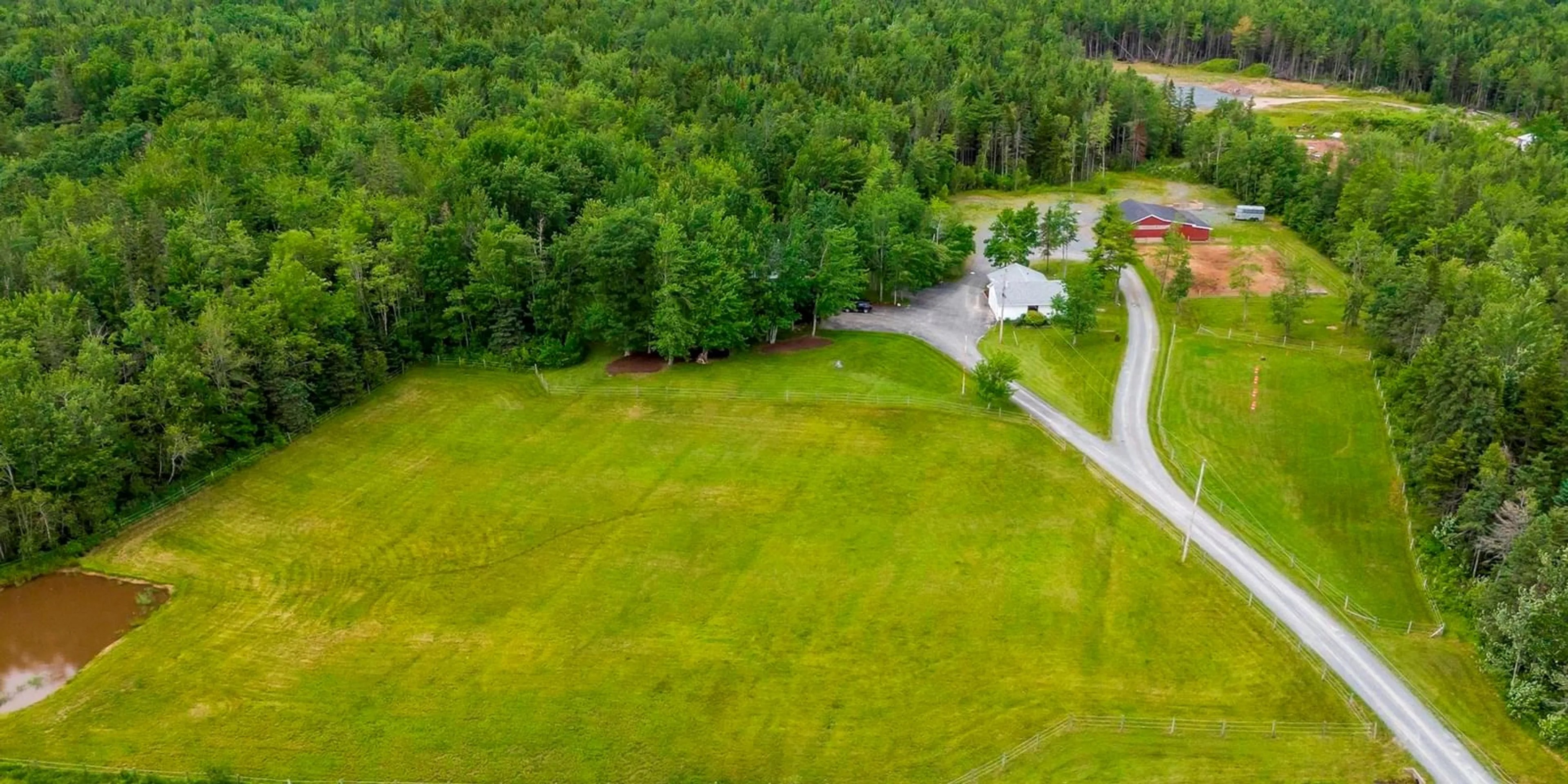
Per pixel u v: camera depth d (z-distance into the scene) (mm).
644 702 64312
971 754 60344
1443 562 75438
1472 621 69562
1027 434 95562
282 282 95938
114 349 91812
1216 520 82875
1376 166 145875
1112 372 109250
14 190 122125
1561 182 149750
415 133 144125
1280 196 166750
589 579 76250
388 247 106062
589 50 192375
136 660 67812
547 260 114375
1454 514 77500
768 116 162875
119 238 99875
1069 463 90750
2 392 78000
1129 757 59750
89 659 68250
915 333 119312
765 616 72188
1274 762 59062
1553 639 60875
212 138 131750
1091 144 190500
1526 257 118688
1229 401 102250
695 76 180250
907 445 94000
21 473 77000
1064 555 78500
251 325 92375
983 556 78562
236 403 90750
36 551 77250
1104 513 83688
